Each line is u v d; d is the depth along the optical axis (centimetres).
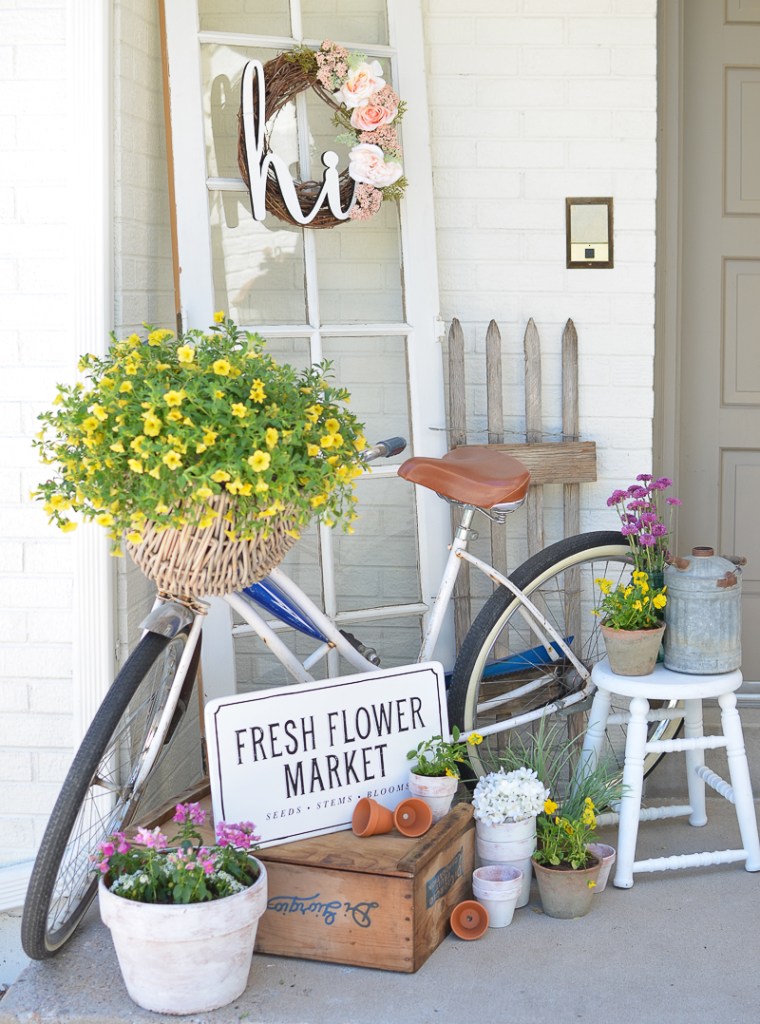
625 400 303
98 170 242
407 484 294
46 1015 198
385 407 291
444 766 236
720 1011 199
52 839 197
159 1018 196
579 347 301
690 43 325
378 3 285
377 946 211
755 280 334
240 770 218
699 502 338
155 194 274
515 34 293
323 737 228
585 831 239
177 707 230
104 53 241
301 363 284
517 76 294
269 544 205
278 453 194
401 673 238
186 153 268
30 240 244
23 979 210
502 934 227
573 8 293
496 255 298
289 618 248
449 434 294
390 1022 195
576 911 232
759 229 331
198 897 193
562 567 273
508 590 267
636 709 246
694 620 247
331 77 272
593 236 298
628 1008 200
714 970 212
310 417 204
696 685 243
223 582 202
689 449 339
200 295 271
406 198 288
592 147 297
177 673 220
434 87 293
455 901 230
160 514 192
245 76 262
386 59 286
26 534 249
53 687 252
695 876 252
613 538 281
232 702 218
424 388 291
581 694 277
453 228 297
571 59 295
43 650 251
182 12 266
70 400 200
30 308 245
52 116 241
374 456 236
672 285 327
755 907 236
